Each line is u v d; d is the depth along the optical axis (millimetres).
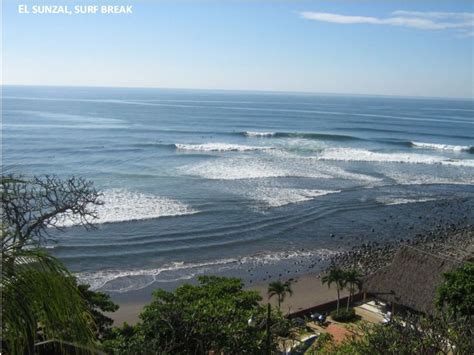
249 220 41938
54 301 3602
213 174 57938
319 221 43094
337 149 81625
